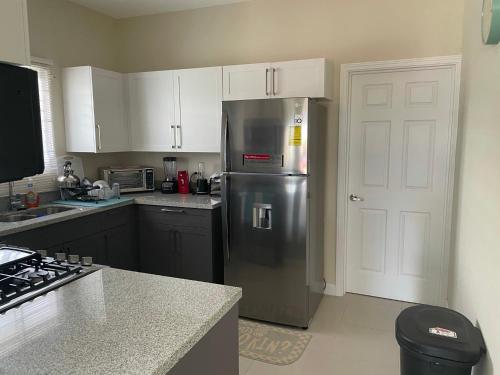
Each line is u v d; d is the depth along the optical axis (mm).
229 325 1412
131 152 4262
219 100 3432
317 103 3045
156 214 3486
